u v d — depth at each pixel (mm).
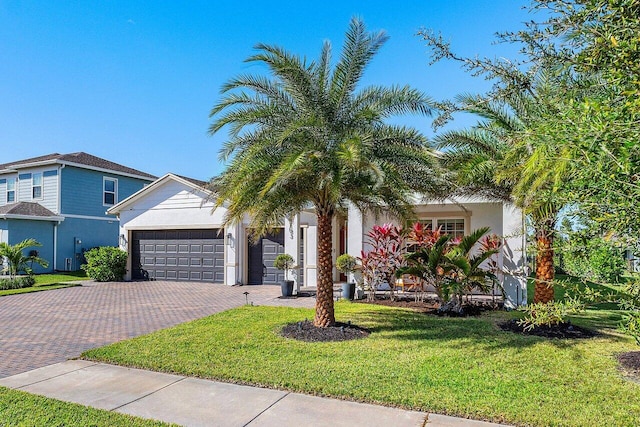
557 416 4070
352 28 7410
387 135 7465
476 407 4277
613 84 2773
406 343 6859
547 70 4004
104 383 5184
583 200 2906
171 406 4457
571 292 4535
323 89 7480
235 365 5723
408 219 8672
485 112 7793
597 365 5695
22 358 6293
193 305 11234
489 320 8875
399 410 4324
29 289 14594
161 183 17656
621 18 2488
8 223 20141
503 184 9172
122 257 17828
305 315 9328
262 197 6949
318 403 4523
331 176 6793
